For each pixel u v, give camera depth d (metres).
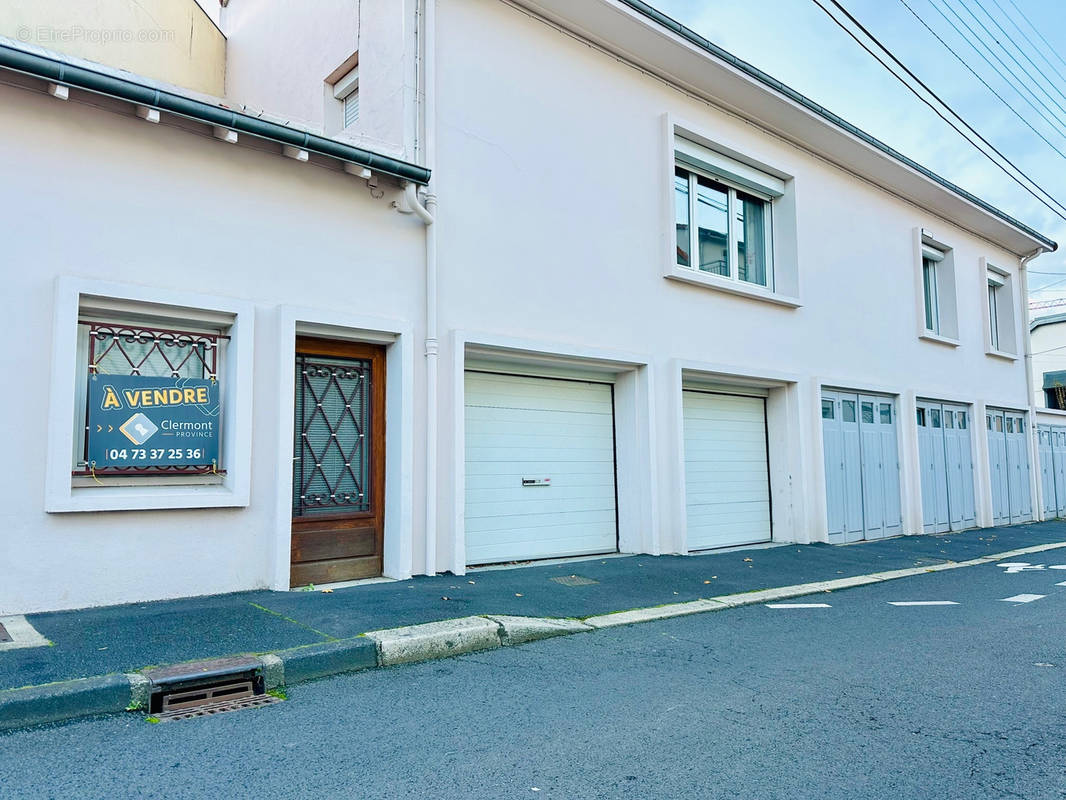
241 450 5.89
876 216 13.01
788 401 10.98
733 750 3.41
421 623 5.19
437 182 7.29
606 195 8.81
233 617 5.10
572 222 8.44
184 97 5.55
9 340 4.99
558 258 8.26
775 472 11.05
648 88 9.41
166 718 3.71
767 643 5.40
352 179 6.73
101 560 5.27
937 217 14.63
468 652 5.04
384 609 5.53
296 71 9.93
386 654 4.68
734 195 10.82
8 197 5.05
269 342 6.16
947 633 5.77
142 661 4.11
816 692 4.26
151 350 5.74
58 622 4.81
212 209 5.93
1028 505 16.75
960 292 15.16
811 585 7.71
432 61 7.34
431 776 3.10
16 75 5.03
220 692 4.04
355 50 8.45
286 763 3.20
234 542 5.88
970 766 3.25
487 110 7.79
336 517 6.66
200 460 5.81
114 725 3.58
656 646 5.26
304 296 6.36
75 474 5.30
